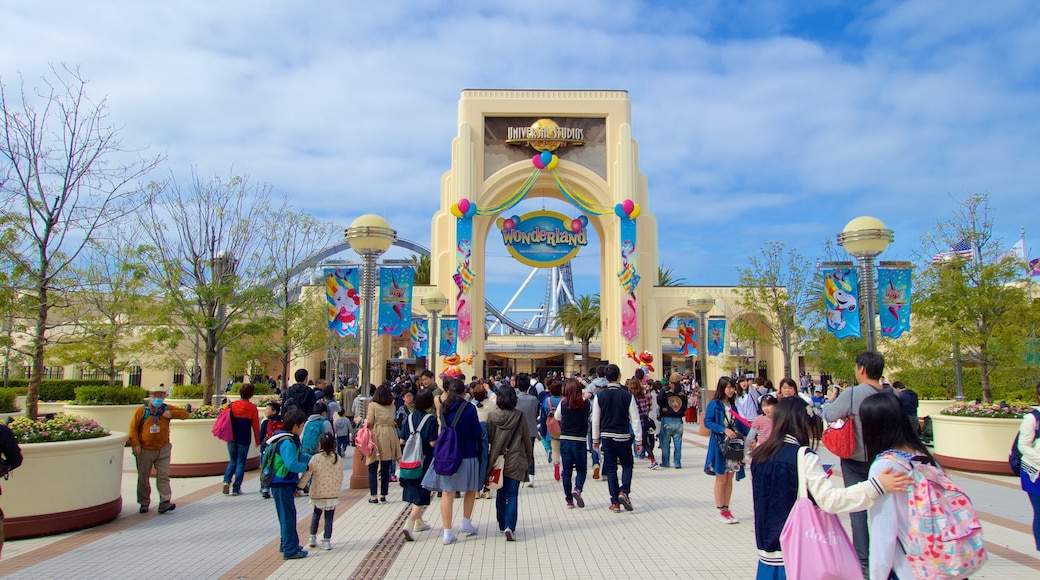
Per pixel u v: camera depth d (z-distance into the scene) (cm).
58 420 1031
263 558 830
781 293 3600
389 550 867
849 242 1370
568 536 933
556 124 3875
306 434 1059
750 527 977
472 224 3722
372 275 1490
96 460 1008
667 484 1363
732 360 4338
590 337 5459
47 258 1370
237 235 2242
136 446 1097
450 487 894
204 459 1498
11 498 927
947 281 2009
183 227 2153
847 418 661
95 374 3959
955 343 1981
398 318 1873
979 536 438
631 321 3666
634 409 1107
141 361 3725
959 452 1459
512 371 6544
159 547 886
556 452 1470
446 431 904
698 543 887
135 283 2281
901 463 455
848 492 468
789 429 554
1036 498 757
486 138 3884
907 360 2372
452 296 3741
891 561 452
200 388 2683
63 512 960
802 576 480
